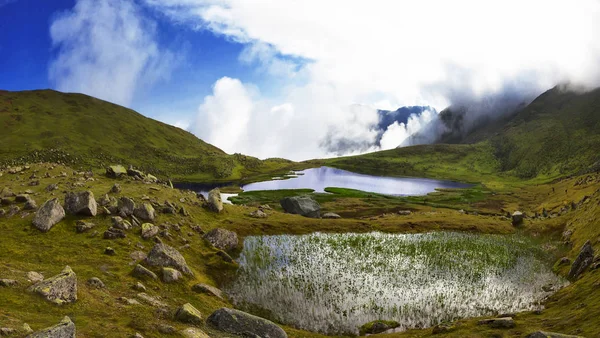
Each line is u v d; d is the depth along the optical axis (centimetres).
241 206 9250
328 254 5925
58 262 3619
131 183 7644
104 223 4928
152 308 2719
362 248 6362
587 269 4303
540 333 2256
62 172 7719
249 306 3844
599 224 5547
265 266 5194
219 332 2462
